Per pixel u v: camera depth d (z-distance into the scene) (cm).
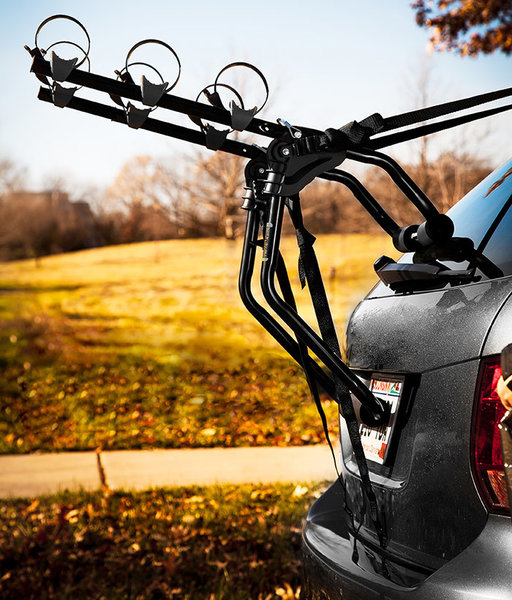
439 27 850
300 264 206
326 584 212
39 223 4294
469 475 179
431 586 171
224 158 2461
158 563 386
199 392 855
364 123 198
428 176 1625
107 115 200
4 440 670
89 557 396
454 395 186
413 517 198
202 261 3080
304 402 788
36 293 2494
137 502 482
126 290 2553
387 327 219
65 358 1102
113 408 791
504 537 168
